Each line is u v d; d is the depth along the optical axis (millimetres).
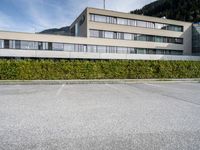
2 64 16250
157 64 20281
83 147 3189
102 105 6434
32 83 13922
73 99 7531
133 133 3855
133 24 39281
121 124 4402
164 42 42656
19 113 5270
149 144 3336
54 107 6047
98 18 35812
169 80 17531
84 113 5336
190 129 4133
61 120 4645
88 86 12625
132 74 19406
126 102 7035
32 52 29000
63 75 17656
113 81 15664
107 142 3404
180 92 9992
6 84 13453
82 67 18156
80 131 3922
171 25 44094
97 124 4379
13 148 3127
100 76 18594
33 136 3631
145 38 40312
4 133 3773
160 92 9922
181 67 21062
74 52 31219
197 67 21781
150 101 7309
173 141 3479
